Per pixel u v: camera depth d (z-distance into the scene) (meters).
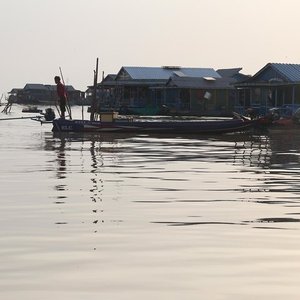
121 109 65.44
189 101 65.69
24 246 7.73
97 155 21.56
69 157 20.69
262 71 53.84
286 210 10.47
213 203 11.18
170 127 35.03
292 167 17.83
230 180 14.63
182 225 9.12
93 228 8.88
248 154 22.55
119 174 15.72
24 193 12.28
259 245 7.84
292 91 50.72
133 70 73.56
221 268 6.76
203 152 23.39
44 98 137.25
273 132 35.78
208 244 7.88
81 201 11.30
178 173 16.06
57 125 36.19
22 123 51.03
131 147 25.66
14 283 6.20
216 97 65.81
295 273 6.58
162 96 68.94
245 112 51.22
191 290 6.01
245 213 10.16
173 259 7.13
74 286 6.11
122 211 10.30
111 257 7.21
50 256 7.25
